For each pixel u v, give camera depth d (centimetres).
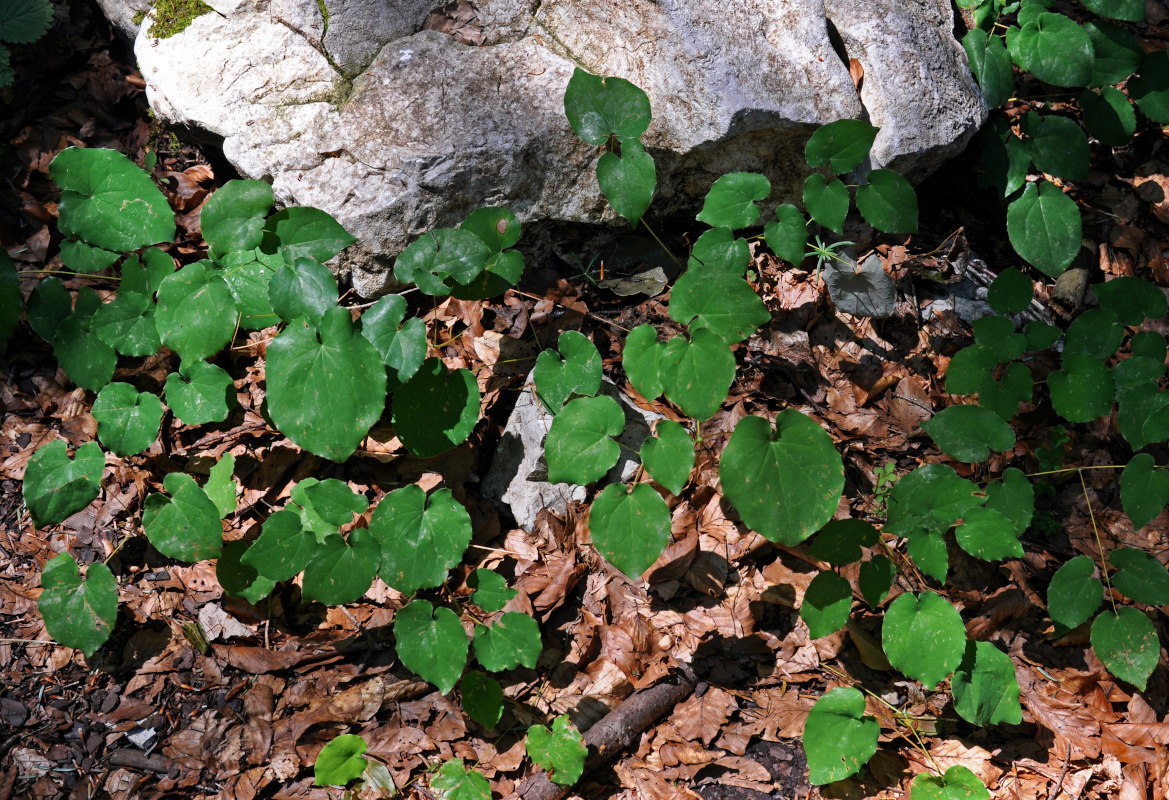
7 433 209
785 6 218
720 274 201
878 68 220
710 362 198
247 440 209
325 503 198
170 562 205
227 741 197
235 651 201
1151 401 210
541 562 206
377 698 200
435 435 202
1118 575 204
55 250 217
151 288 207
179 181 221
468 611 204
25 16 219
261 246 203
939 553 199
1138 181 234
